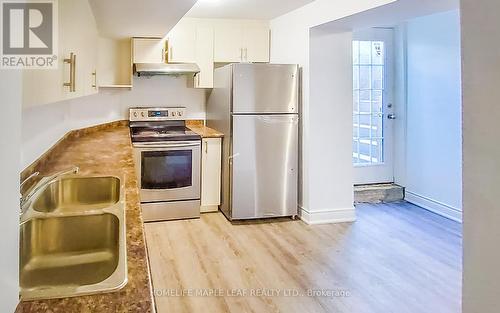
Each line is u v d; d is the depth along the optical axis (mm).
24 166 1953
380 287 2666
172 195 4160
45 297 835
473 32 814
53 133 2688
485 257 808
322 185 4086
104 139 3564
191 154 4191
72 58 1608
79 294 855
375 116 5117
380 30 5043
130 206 1535
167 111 4746
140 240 1183
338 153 4105
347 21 3502
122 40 4508
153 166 4066
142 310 798
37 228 1322
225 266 3004
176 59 4469
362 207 4730
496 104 766
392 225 4047
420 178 4781
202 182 4371
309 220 4066
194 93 4895
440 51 4418
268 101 4066
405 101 5004
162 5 2678
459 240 3604
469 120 834
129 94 4637
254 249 3357
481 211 814
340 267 2990
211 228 3916
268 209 4176
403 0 2727
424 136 4695
